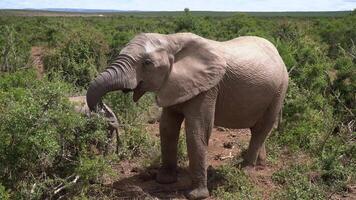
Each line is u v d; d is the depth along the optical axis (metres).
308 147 7.80
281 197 5.79
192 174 5.92
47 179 5.44
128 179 6.57
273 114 6.55
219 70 5.66
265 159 7.20
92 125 5.76
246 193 5.79
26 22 45.88
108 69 5.28
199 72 5.61
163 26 31.11
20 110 5.26
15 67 14.36
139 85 5.48
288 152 7.74
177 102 5.56
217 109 5.99
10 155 5.33
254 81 5.99
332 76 11.47
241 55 5.99
